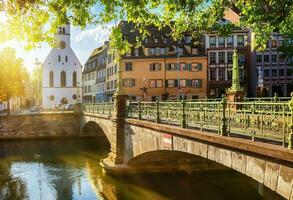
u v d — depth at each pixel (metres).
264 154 8.51
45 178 24.84
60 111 55.88
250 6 10.26
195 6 9.23
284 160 8.06
